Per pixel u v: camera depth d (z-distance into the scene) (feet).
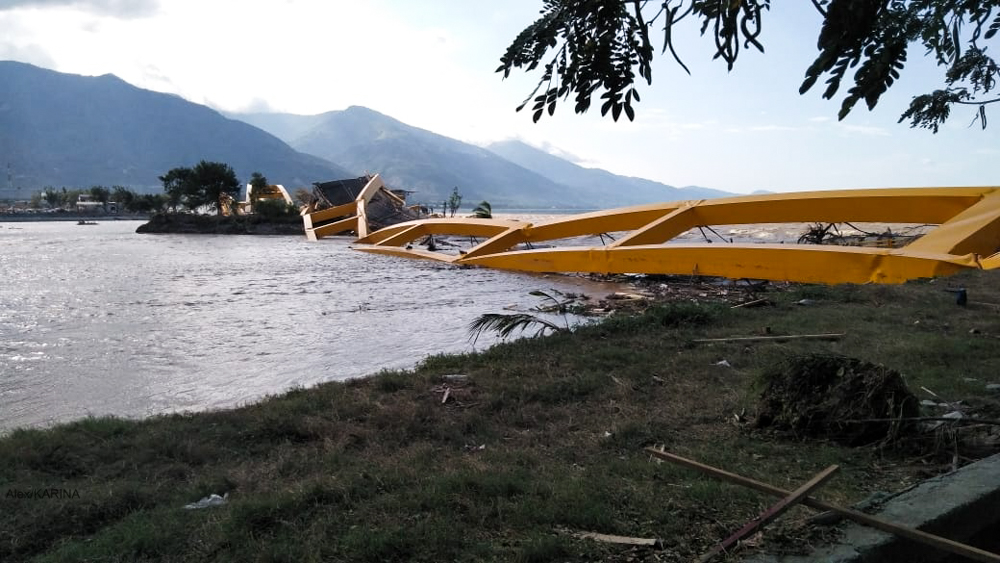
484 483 16.20
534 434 22.67
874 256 69.72
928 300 49.52
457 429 23.52
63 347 56.44
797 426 20.40
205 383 41.98
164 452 22.50
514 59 9.21
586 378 30.12
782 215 98.94
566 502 14.79
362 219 257.96
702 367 31.73
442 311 75.10
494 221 164.76
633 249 97.40
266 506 15.23
